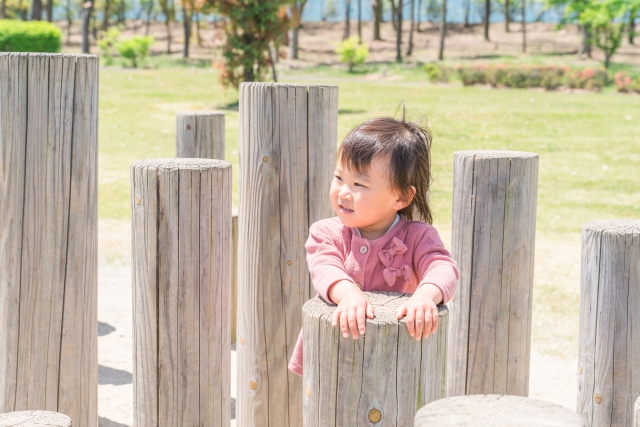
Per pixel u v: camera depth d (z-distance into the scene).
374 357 1.92
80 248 3.04
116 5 64.94
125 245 7.80
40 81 2.88
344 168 2.29
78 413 3.15
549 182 11.23
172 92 21.64
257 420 3.22
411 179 2.27
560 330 5.57
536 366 4.91
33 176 2.93
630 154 13.41
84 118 2.98
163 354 2.71
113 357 5.01
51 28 26.50
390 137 2.25
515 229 3.19
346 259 2.32
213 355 2.76
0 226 2.97
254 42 19.02
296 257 3.09
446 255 2.23
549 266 7.22
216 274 2.73
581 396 3.06
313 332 2.00
